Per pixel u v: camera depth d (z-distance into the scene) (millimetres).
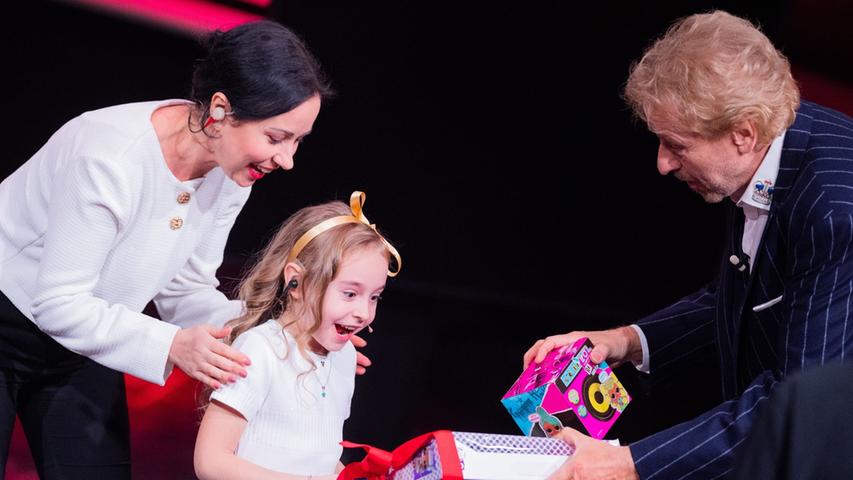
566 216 11305
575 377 4148
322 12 10750
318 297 4055
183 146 4055
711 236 11305
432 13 10867
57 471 4285
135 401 7285
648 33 11055
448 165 11086
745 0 10992
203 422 3955
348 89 10852
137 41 10375
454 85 11008
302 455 4062
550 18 10984
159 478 6387
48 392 4309
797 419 2008
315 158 10766
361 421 7629
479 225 11141
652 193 11305
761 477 2018
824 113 3846
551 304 11047
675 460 3545
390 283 10719
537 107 11188
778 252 3750
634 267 11328
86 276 3986
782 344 3633
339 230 4098
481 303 10750
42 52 10047
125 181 3922
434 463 3221
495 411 8156
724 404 3697
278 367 4043
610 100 11203
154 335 3998
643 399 8688
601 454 3516
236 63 3783
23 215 4145
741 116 3467
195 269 4711
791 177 3668
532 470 3350
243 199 4617
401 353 8938
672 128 3596
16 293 4148
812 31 11055
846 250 3475
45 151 4160
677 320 4699
